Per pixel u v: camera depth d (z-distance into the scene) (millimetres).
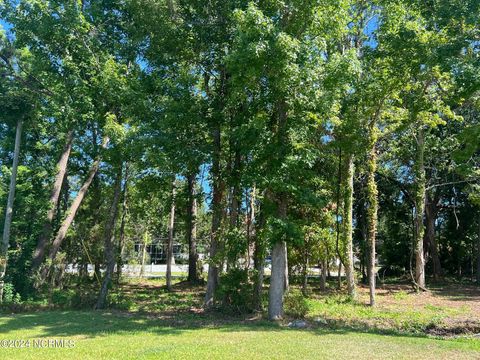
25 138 22969
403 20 15164
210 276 18219
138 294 23203
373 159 19281
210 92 17844
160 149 15992
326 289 26188
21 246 20781
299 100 13688
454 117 19188
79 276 28781
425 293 24828
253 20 12273
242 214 22141
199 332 11992
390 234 38875
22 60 21875
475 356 8914
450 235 38375
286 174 13883
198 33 17266
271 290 15023
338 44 20188
